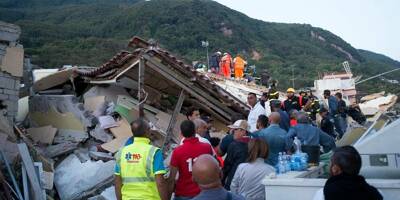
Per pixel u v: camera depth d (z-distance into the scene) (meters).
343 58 103.44
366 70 74.25
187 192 5.43
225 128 12.85
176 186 5.56
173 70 10.98
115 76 11.93
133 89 12.71
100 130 10.91
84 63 41.50
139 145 4.98
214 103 12.10
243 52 77.25
